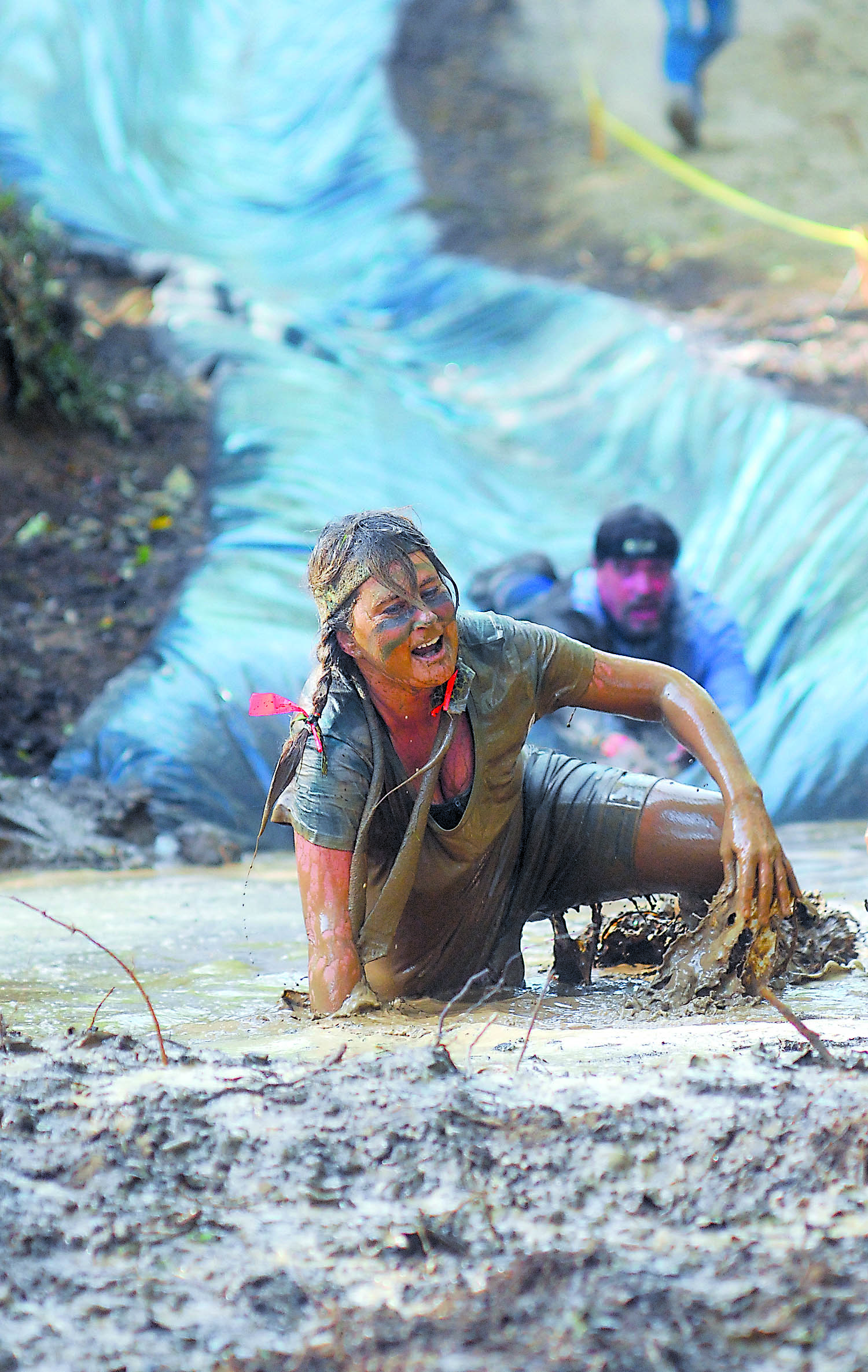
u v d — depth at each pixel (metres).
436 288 25.22
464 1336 2.47
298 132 31.28
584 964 6.24
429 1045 4.18
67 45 30.27
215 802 11.97
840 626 14.17
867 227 26.23
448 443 19.72
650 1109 3.36
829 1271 2.59
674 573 12.73
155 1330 2.55
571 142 30.39
